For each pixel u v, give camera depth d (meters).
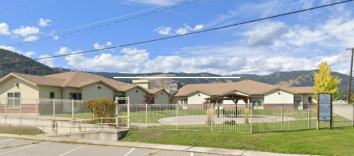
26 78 28.16
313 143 12.38
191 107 21.36
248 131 14.72
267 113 26.05
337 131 14.97
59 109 22.91
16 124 21.39
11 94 29.41
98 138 15.93
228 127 15.97
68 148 13.58
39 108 22.23
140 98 41.53
